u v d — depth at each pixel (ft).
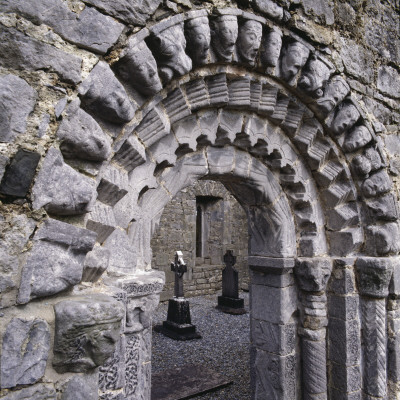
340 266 9.55
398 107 10.43
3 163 3.74
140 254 6.53
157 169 7.04
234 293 26.91
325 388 9.41
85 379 4.15
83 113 4.47
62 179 4.23
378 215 9.58
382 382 9.45
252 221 10.05
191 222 31.04
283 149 8.82
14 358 3.67
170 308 21.70
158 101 5.94
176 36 5.54
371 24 9.84
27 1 4.00
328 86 8.30
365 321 9.68
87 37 4.52
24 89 3.93
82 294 4.59
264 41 7.12
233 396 13.43
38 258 3.97
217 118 7.55
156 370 15.62
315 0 8.04
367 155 9.33
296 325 9.82
